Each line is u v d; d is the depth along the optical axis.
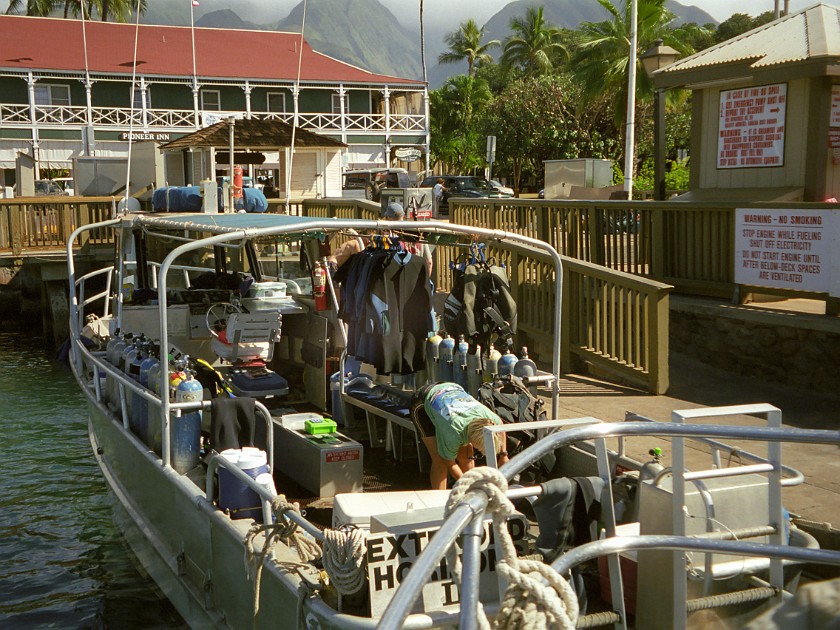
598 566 4.13
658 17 35.72
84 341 9.35
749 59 10.37
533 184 46.16
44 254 18.19
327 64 45.50
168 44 44.19
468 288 6.47
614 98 37.28
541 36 71.00
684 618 3.45
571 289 9.70
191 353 8.09
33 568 7.26
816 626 3.25
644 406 8.07
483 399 5.61
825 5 10.89
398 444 6.66
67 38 42.75
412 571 1.84
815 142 10.07
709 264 10.01
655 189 12.55
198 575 5.44
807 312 8.84
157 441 6.26
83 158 18.66
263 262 8.62
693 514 3.73
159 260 11.05
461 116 63.78
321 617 3.77
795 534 3.99
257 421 5.75
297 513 4.21
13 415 13.02
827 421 7.36
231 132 9.37
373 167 44.69
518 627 2.04
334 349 7.50
